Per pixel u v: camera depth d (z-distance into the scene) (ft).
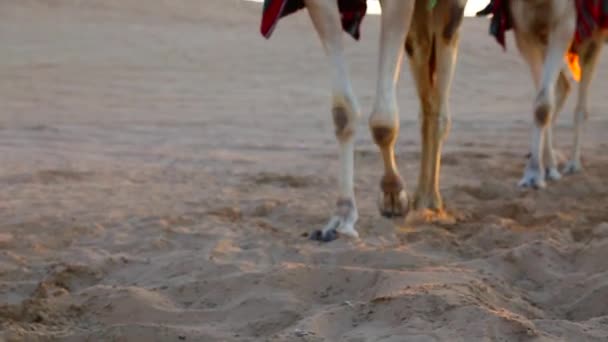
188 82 105.09
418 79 28.58
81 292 20.29
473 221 29.35
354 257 22.93
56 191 36.81
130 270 22.80
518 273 22.17
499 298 19.21
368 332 16.83
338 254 23.20
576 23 36.96
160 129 67.31
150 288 20.70
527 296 20.38
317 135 64.59
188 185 38.91
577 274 21.50
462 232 27.07
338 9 24.38
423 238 25.71
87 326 18.67
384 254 22.82
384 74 24.27
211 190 37.35
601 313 18.84
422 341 15.99
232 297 19.95
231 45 137.49
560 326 16.92
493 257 22.81
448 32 27.50
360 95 99.14
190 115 78.84
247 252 24.04
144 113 79.87
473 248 24.59
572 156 43.06
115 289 20.15
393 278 20.03
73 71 108.47
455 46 27.99
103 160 48.52
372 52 132.36
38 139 59.41
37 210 32.19
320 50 134.72
